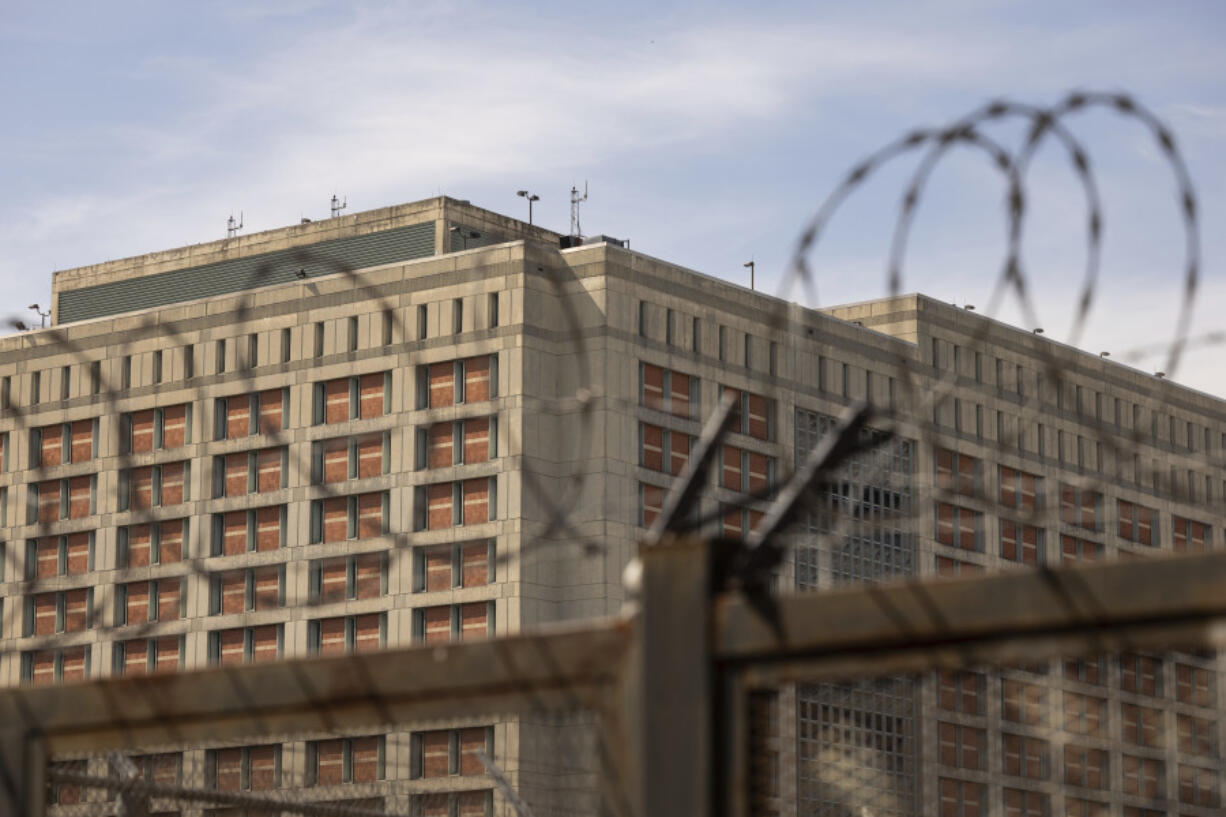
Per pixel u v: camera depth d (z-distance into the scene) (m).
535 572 91.31
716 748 10.85
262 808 18.19
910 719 69.50
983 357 103.50
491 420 93.19
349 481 96.19
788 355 96.06
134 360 102.94
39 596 103.19
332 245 105.38
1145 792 77.69
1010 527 102.56
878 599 10.59
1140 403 109.56
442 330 94.94
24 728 13.15
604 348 92.06
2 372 106.31
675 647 11.02
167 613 99.81
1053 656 10.20
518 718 86.81
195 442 100.44
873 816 49.56
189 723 12.72
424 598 93.06
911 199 10.92
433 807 87.12
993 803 82.12
